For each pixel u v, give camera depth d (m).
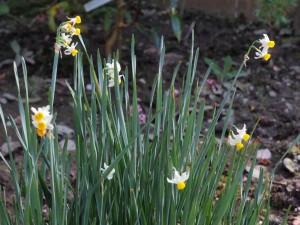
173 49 2.17
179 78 1.96
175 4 1.92
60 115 1.73
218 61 2.09
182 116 0.84
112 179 0.83
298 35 2.30
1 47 2.13
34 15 2.42
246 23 2.41
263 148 1.60
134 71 0.84
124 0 2.34
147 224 0.82
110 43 1.95
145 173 0.82
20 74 1.95
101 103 0.82
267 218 0.84
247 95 1.88
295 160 1.52
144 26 2.35
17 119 1.65
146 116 1.71
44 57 2.03
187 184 0.76
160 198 0.78
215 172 0.84
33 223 0.77
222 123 1.70
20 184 0.84
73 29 0.84
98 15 2.37
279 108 1.80
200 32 2.31
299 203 1.34
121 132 0.84
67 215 0.85
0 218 0.79
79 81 0.84
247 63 2.09
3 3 2.22
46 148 0.81
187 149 0.81
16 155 1.50
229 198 0.77
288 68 2.06
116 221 0.84
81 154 0.83
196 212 0.79
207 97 1.85
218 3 2.49
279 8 2.01
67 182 0.81
